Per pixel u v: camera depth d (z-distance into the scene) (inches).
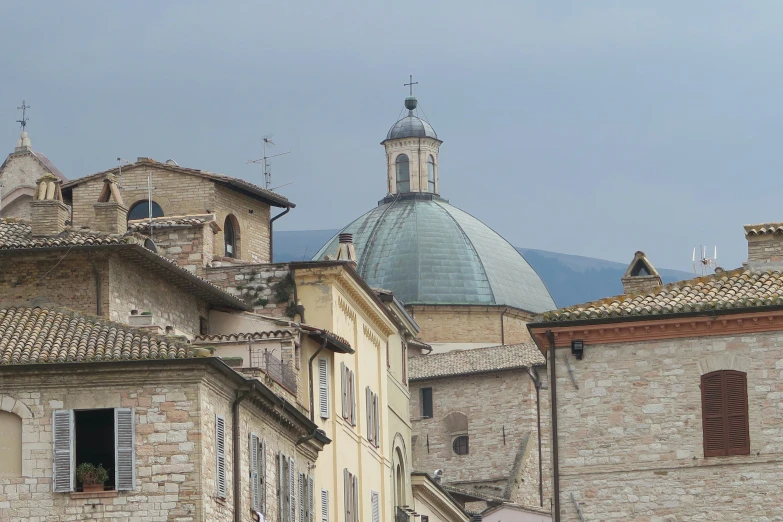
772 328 4648.1
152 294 4719.5
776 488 4596.5
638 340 4717.0
